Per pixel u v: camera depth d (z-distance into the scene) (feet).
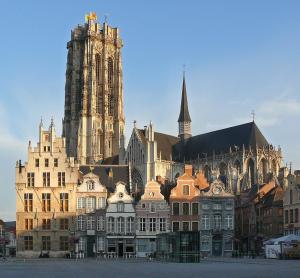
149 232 403.13
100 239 401.70
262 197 469.57
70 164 411.34
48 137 413.59
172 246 299.17
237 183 560.61
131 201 405.39
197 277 147.64
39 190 407.23
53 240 402.93
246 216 492.54
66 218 404.98
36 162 410.52
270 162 614.34
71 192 407.23
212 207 412.98
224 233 410.31
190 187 413.39
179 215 408.46
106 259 352.49
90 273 172.04
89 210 406.62
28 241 402.31
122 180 430.20
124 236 401.08
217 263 264.72
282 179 544.62
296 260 302.86
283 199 425.69
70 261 309.22
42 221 404.36
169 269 199.00
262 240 450.71
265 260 304.91
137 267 219.41
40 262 292.40
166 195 431.84
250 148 620.90
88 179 410.31
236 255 407.23
